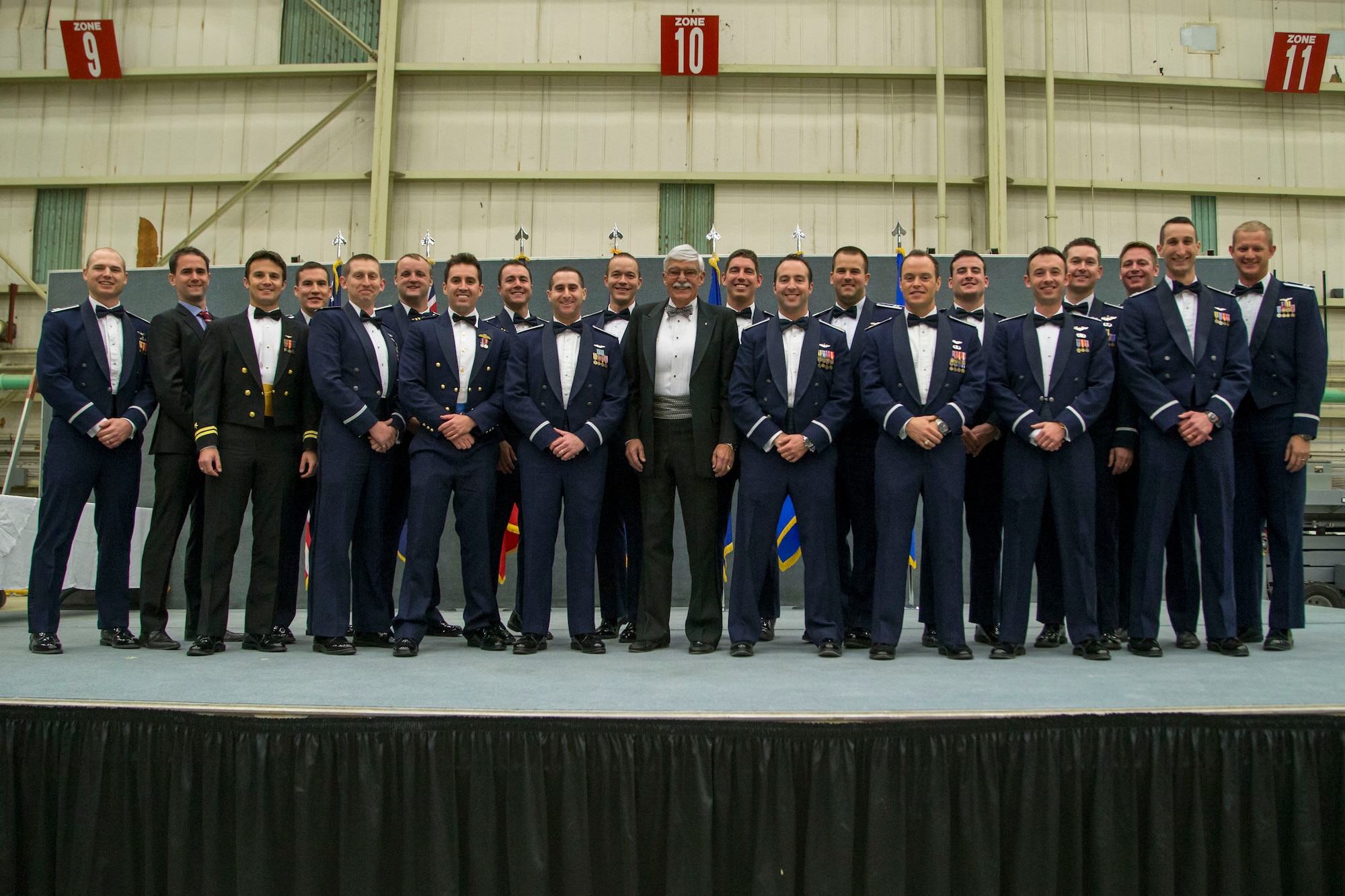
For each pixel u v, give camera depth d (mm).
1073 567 3287
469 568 3648
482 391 3660
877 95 9570
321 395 3512
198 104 9719
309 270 4074
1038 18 9602
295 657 3293
